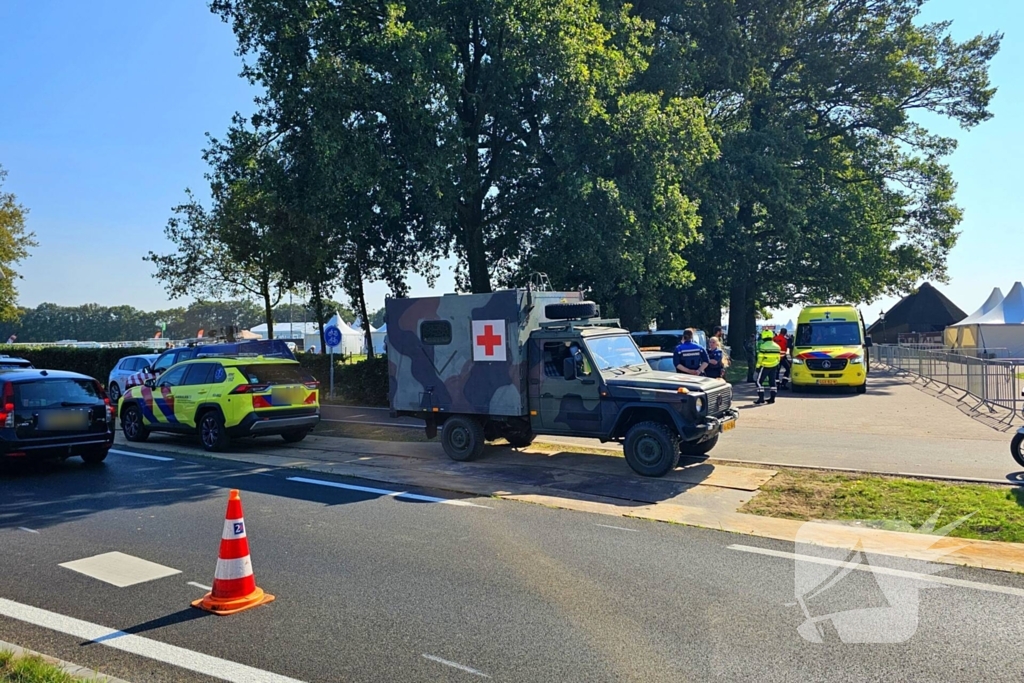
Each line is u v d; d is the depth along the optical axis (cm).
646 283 2317
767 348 1917
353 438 1491
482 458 1206
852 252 3322
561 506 863
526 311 1123
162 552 709
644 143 2005
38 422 1115
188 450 1381
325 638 495
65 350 3062
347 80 1634
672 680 423
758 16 3014
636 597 559
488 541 721
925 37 3378
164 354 2022
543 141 1927
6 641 498
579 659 454
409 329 1212
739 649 462
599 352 1089
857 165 3638
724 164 2825
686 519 792
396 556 677
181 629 516
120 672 450
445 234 2200
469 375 1158
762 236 3378
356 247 2203
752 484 944
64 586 612
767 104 3244
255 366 1365
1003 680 416
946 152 3672
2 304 3847
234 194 2222
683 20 2705
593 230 1873
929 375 2453
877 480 930
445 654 466
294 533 764
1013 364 1495
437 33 1623
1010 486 878
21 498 963
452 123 1673
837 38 3353
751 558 651
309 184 1883
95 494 984
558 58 1712
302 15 1770
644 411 1037
